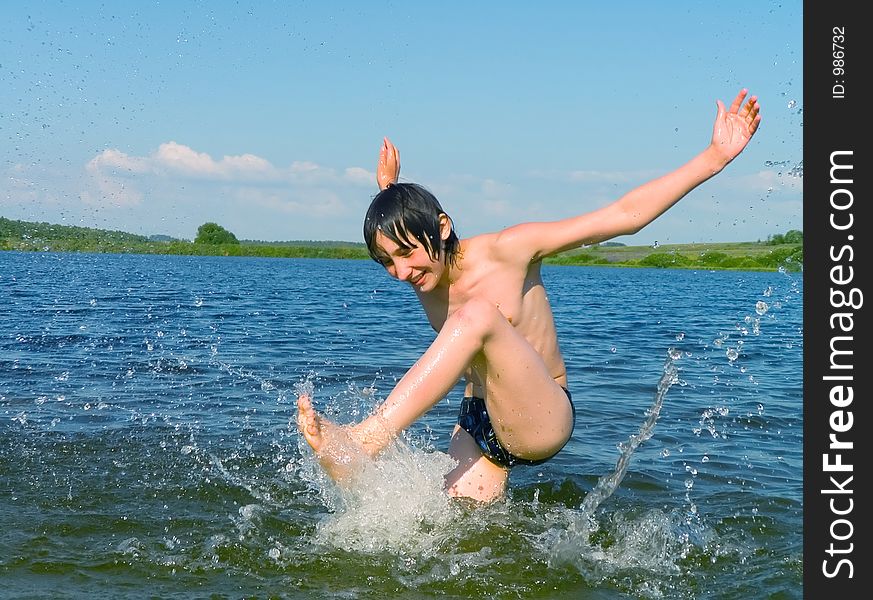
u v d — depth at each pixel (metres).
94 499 3.82
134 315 12.90
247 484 4.11
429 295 3.81
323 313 14.69
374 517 3.47
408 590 2.95
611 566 3.19
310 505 3.82
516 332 3.41
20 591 2.82
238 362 8.11
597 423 5.69
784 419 5.79
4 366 7.43
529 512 3.75
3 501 3.75
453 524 3.54
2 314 12.13
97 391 6.35
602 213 3.60
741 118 3.58
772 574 3.12
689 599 2.91
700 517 3.73
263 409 5.84
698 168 3.55
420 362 3.29
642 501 3.96
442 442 5.05
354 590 2.93
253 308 15.48
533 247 3.62
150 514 3.64
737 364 8.55
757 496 4.04
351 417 5.49
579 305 18.80
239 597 2.84
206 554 3.21
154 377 7.08
